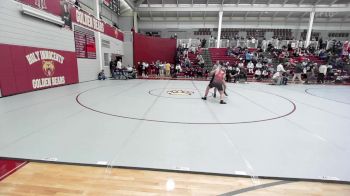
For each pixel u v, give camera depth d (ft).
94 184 7.00
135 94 24.99
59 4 28.84
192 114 16.34
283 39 64.85
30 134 11.14
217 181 7.36
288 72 48.60
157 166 8.18
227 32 72.79
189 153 9.40
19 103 18.24
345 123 15.19
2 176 7.28
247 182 7.35
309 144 10.91
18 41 22.22
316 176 7.78
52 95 22.43
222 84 21.26
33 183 6.95
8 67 21.03
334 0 55.67
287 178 7.60
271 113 17.58
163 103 20.18
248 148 10.15
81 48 35.24
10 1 21.02
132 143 10.31
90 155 8.91
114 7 56.75
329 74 48.24
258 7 58.80
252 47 63.57
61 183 6.99
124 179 7.32
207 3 59.41
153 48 60.70
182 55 60.44
